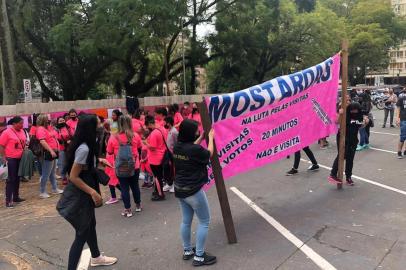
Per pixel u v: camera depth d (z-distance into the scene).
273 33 31.53
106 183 4.52
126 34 20.45
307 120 7.04
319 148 13.52
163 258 5.13
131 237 5.95
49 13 23.09
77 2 22.61
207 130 5.25
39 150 8.84
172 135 7.87
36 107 13.73
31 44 24.09
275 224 6.10
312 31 31.53
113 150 7.64
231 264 4.80
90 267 4.98
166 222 6.54
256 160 6.09
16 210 7.82
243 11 25.67
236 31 27.41
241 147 5.86
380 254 4.88
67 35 20.06
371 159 11.05
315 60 33.16
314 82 7.09
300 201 7.26
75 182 4.27
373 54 49.91
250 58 30.92
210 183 5.55
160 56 29.02
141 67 28.52
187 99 23.77
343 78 7.59
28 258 5.43
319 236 5.53
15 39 22.28
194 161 4.66
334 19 37.25
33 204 8.22
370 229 5.71
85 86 26.36
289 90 6.50
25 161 8.23
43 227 6.71
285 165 10.70
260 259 4.89
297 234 5.64
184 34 25.53
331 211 6.59
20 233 6.46
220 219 6.46
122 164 6.73
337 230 5.72
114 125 9.34
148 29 20.39
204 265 4.82
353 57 52.16
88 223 4.41
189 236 5.00
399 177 8.77
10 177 8.12
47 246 5.84
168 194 8.42
